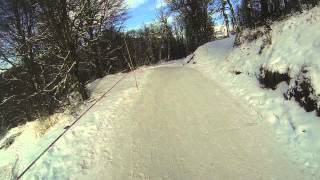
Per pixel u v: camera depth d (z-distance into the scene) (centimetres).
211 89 1473
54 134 1312
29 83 2548
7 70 2577
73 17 1817
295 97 1000
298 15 1380
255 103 1141
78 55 1919
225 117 1091
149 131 1079
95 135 1133
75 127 1255
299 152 789
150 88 1672
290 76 1064
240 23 2186
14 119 2970
